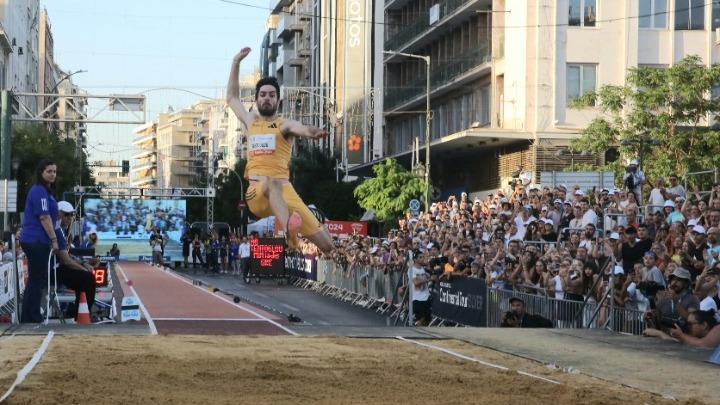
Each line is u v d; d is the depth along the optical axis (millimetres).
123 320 18547
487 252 21781
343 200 60375
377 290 29344
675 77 36000
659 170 34875
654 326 14977
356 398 8789
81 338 12914
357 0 68875
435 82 55688
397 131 66562
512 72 44062
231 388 9164
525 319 18141
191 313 24281
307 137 11125
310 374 10062
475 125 47812
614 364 11797
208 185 114500
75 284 16484
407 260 23906
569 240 22484
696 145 35562
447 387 9508
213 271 55438
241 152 127250
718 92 38406
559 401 8922
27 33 88625
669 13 42156
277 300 33844
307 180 65312
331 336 13938
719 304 15508
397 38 63406
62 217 17516
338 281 35281
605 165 38312
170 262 66125
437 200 51031
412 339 13992
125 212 66375
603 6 42219
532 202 26047
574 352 12828
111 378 9500
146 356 11117
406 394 9055
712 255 16734
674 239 18688
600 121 37062
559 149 41969
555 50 42281
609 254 18406
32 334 13391
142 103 45688
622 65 42125
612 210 23484
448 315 22281
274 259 43562
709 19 42188
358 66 68875
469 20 52062
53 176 15539
